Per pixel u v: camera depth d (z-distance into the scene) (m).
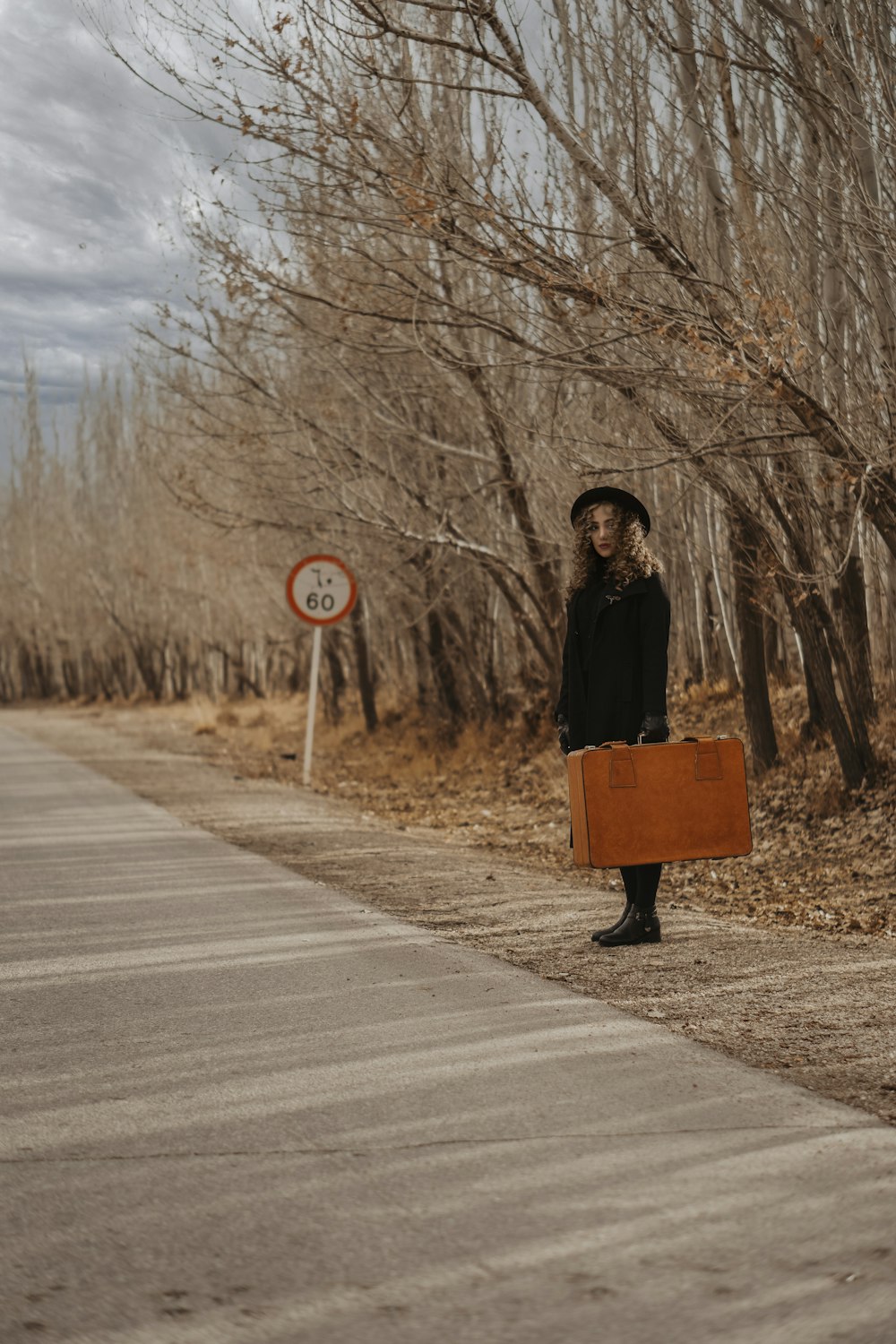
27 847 11.76
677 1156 3.88
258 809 14.98
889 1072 4.73
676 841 6.71
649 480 14.39
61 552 65.94
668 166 10.15
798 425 10.16
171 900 8.77
